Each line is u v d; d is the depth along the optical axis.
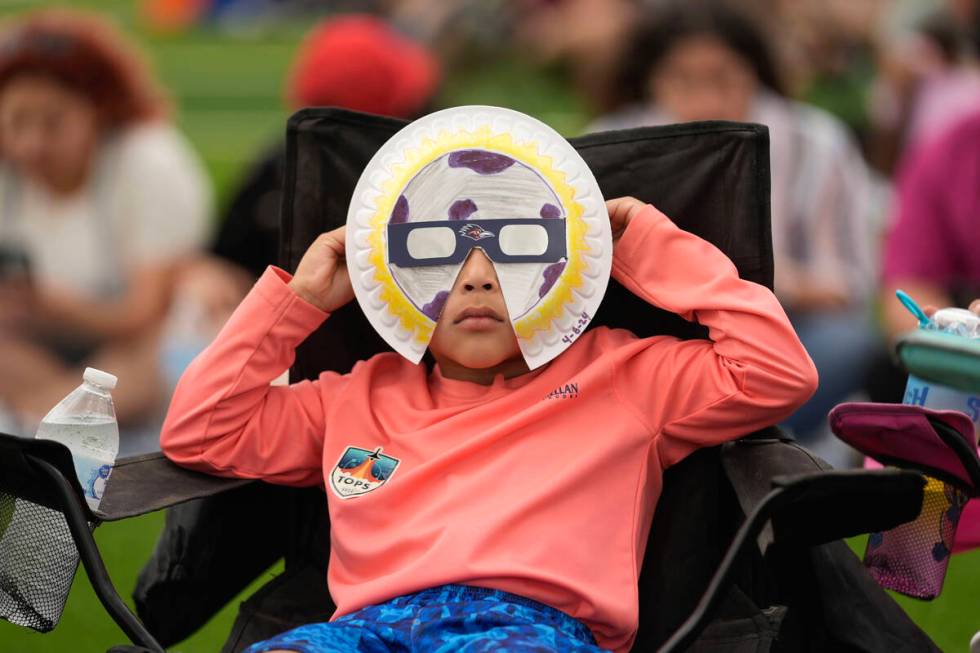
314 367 12.10
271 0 64.94
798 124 19.42
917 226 18.36
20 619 10.12
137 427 20.81
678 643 8.96
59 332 20.58
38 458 9.63
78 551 9.72
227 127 46.84
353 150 11.96
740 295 10.80
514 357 11.34
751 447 10.79
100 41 20.19
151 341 20.83
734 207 11.38
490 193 10.99
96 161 20.31
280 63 57.25
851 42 36.72
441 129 11.21
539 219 10.95
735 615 10.36
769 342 10.58
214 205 36.16
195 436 11.00
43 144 19.89
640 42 19.48
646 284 11.16
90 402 10.55
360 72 19.64
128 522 19.45
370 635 9.93
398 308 11.02
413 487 10.66
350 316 12.06
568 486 10.45
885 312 19.14
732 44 18.83
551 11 47.06
